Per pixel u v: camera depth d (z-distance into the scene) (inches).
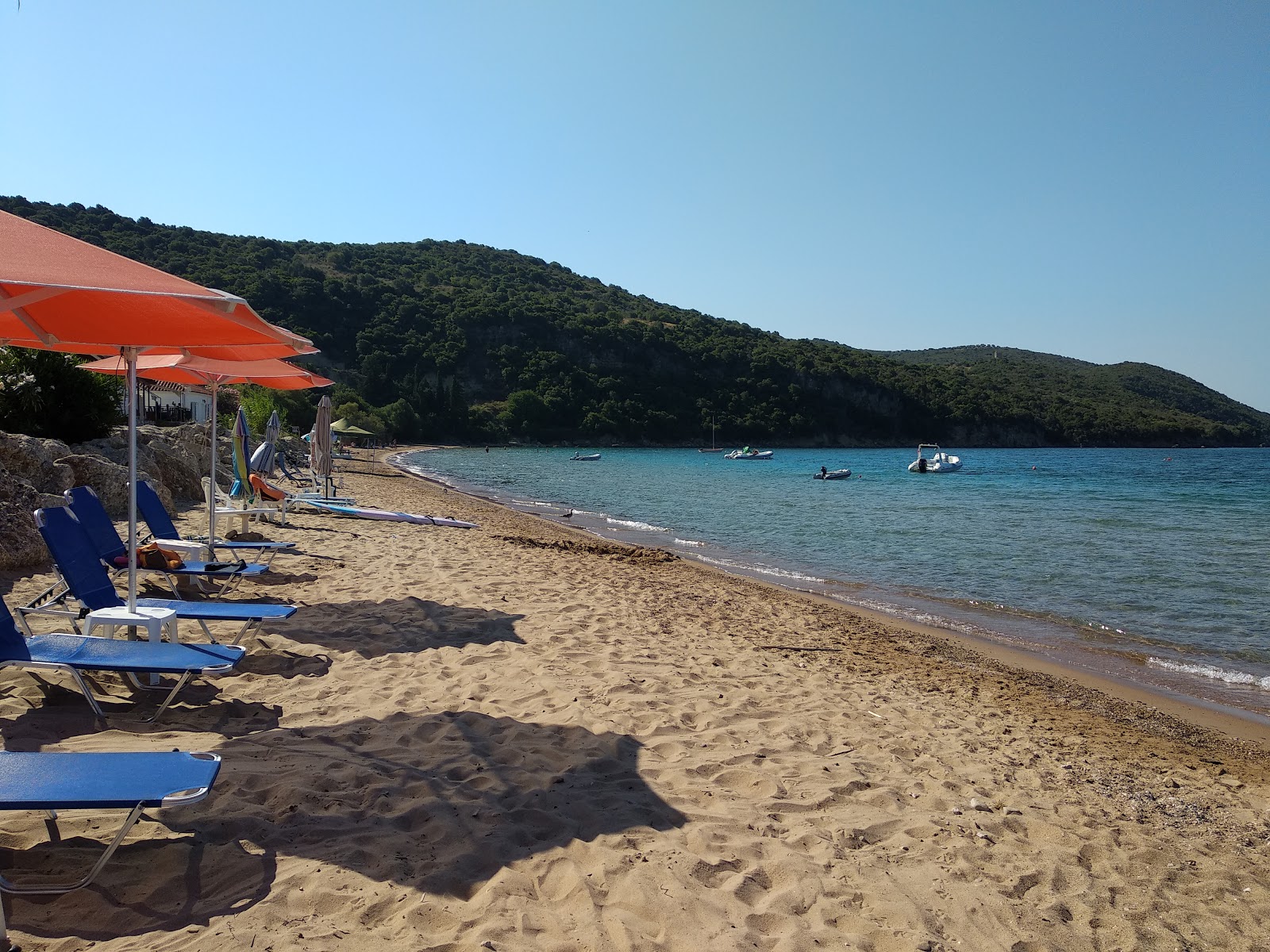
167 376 340.8
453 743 173.2
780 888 126.2
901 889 129.8
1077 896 134.6
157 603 211.2
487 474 1836.9
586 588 378.6
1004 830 157.0
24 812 128.6
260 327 145.8
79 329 164.1
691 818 146.7
